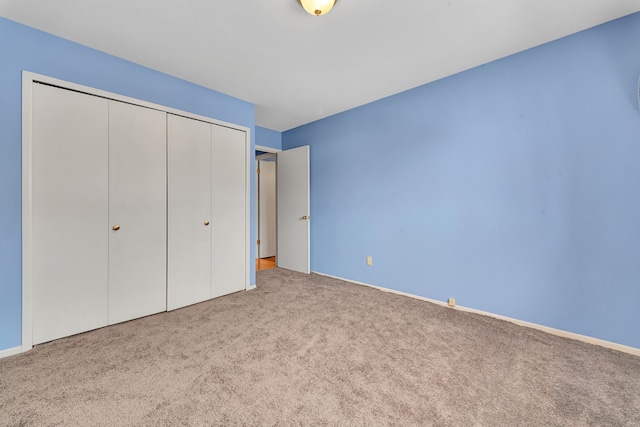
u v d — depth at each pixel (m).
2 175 1.73
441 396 1.36
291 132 4.30
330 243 3.75
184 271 2.61
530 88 2.12
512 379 1.49
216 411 1.26
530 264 2.14
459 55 2.21
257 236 5.23
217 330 2.10
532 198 2.13
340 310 2.51
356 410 1.26
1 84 1.73
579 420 1.21
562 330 2.01
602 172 1.85
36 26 1.82
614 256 1.82
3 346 1.73
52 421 1.20
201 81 2.64
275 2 1.61
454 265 2.57
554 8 1.67
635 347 1.75
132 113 2.28
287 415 1.23
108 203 2.15
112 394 1.37
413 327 2.15
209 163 2.81
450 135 2.56
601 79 1.84
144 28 1.85
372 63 2.32
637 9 1.68
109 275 2.16
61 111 1.94
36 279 1.84
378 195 3.17
